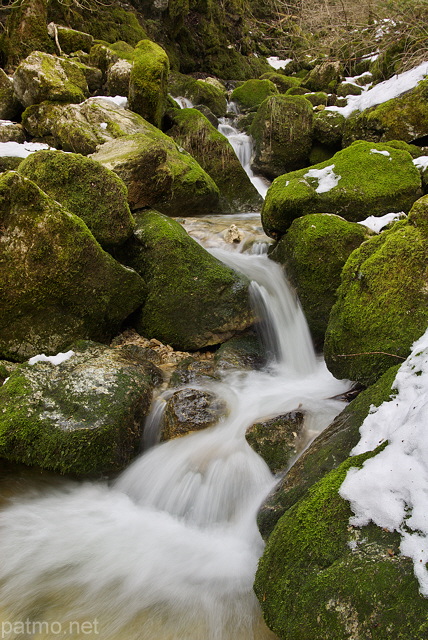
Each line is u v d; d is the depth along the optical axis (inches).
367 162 252.8
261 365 203.8
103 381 163.6
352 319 154.6
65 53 458.6
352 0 490.0
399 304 143.6
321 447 123.1
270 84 610.9
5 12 501.4
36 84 348.2
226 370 193.3
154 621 105.0
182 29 717.3
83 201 214.5
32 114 351.3
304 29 593.0
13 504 142.1
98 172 216.1
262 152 438.3
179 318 214.1
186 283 215.2
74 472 144.8
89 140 313.4
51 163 215.0
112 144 281.3
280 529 100.3
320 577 85.9
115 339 213.0
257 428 146.5
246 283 217.8
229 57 778.2
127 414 154.6
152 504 143.9
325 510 95.2
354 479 96.0
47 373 168.2
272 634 100.7
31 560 122.0
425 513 84.4
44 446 145.6
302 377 202.2
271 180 446.6
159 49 403.2
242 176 375.2
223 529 132.8
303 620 83.4
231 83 721.0
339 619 79.3
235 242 266.2
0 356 185.9
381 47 480.7
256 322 217.5
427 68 386.3
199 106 505.7
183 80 570.3
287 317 223.3
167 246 217.9
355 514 92.0
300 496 112.3
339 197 237.0
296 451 141.0
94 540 129.6
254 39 887.1
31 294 183.9
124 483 151.3
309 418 154.9
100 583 115.3
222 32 789.2
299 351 215.8
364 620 77.0
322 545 90.5
